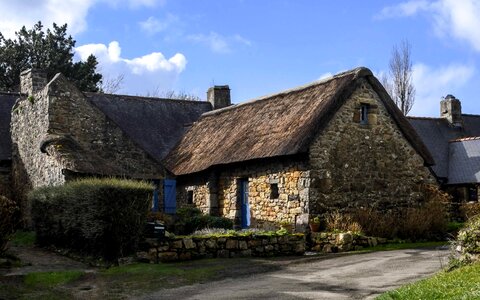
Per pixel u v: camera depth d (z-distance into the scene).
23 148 21.45
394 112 20.27
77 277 12.34
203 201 22.06
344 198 18.78
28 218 20.00
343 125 19.12
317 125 18.23
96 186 13.84
